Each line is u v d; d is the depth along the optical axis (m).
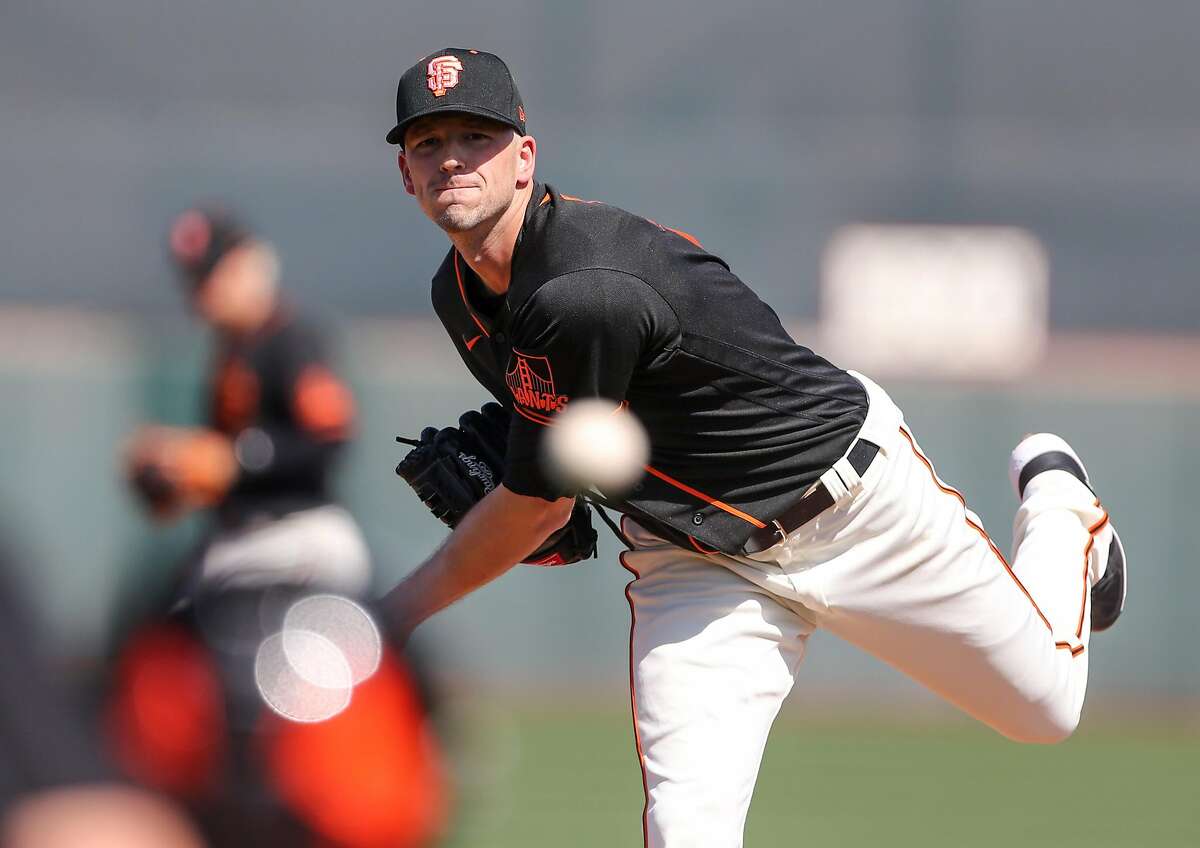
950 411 35.84
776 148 48.56
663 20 51.34
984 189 48.75
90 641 3.21
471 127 9.80
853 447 10.73
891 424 10.91
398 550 35.47
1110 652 34.69
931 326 46.12
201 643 3.10
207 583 3.35
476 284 10.64
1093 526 12.94
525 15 51.44
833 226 47.59
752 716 10.80
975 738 29.70
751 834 20.50
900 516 10.84
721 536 10.66
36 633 3.19
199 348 35.72
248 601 3.16
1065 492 12.95
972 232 47.81
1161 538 34.72
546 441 10.12
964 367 44.97
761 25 51.28
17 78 50.12
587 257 9.86
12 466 35.00
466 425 11.80
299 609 3.15
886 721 32.12
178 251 17.70
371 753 3.09
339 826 3.05
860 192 48.09
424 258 47.56
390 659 3.17
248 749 3.04
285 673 3.07
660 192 47.28
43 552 34.72
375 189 48.16
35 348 36.81
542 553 11.71
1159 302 47.88
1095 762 27.00
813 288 47.09
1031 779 25.19
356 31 51.34
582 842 19.70
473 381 36.19
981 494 35.78
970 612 11.15
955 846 19.88
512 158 9.94
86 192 48.44
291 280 47.34
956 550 11.02
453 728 3.25
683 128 50.69
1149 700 34.53
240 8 51.06
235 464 17.28
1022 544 12.79
